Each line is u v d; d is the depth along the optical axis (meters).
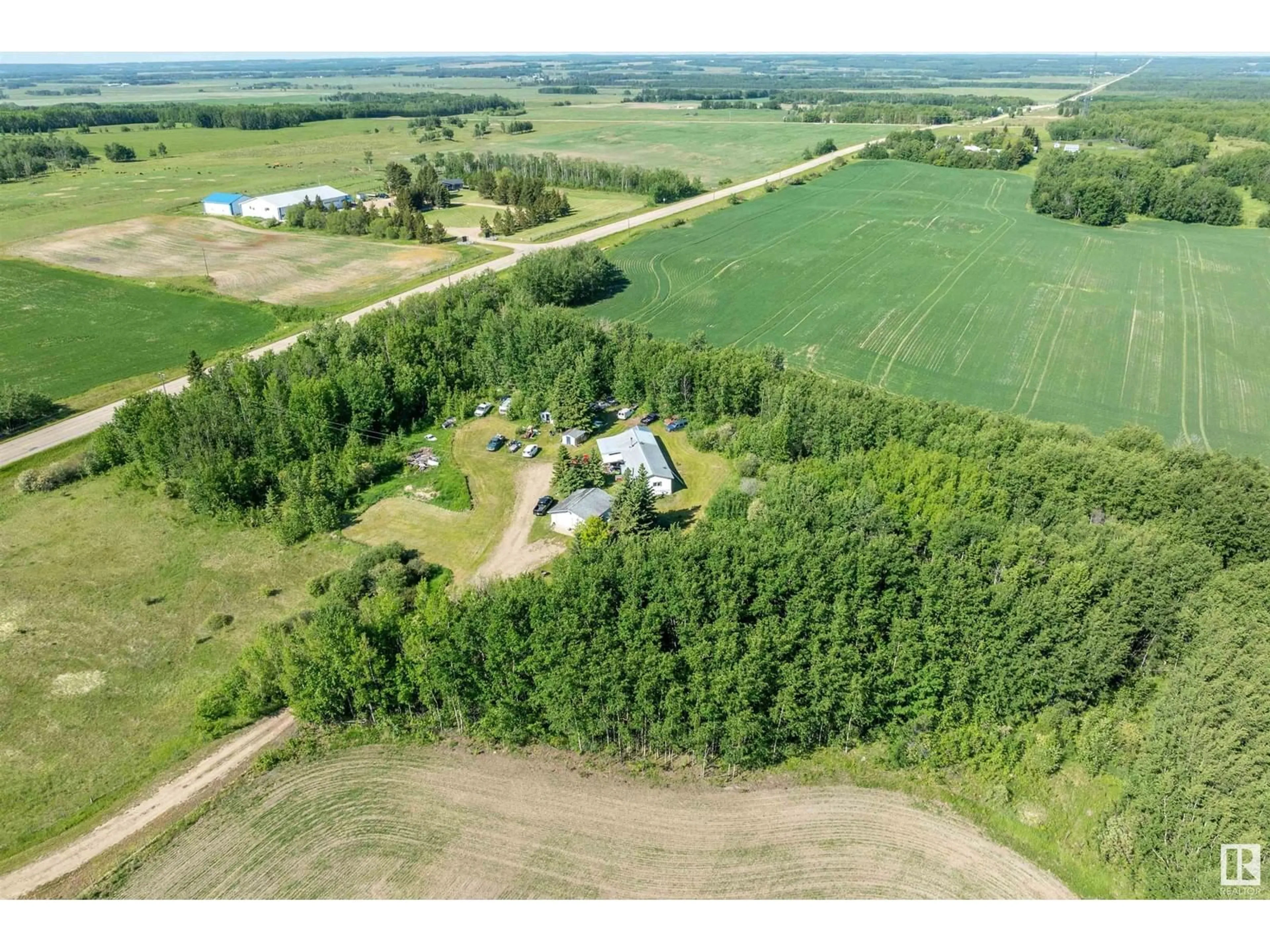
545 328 115.25
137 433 94.31
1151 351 134.38
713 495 91.38
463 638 56.94
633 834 50.34
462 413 109.25
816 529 70.50
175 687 63.34
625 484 85.50
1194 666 55.59
